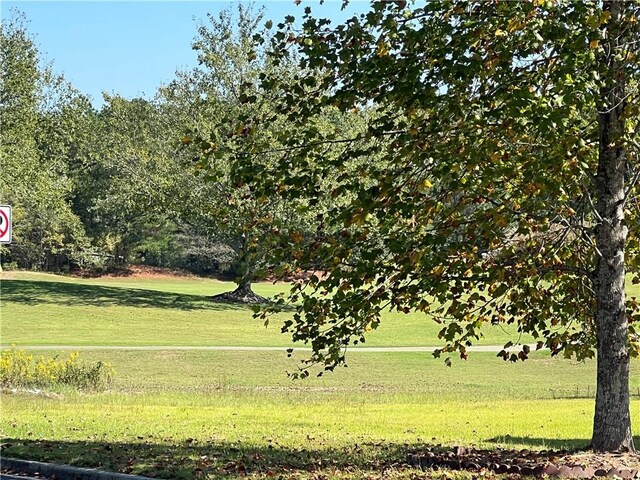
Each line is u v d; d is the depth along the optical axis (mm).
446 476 9922
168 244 89250
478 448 12609
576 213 10211
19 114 49688
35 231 81438
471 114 8789
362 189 9367
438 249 9328
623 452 10719
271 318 49719
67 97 55125
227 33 51125
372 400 21922
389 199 9125
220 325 46812
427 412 18297
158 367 31172
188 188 50844
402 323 50844
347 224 9078
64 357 32406
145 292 57625
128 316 48188
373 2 9141
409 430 15031
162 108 55625
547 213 9719
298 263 9516
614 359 10688
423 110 9570
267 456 11523
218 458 11156
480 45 8906
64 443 12188
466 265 9289
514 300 9977
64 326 44094
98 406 18625
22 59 49594
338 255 9344
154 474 10008
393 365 33312
